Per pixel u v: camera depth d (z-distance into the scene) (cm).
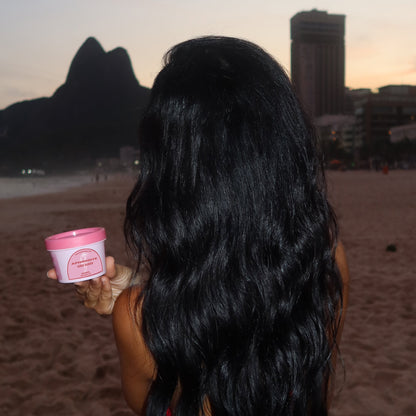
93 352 400
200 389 72
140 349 77
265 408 72
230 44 75
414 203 1800
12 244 986
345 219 1298
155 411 74
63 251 86
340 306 85
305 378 74
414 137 11325
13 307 524
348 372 354
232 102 70
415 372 351
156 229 72
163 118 72
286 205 71
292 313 73
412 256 768
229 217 70
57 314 497
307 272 73
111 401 320
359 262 734
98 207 2114
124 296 77
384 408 304
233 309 70
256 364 71
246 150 70
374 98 13138
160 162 72
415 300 525
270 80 73
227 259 70
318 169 78
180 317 70
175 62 74
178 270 71
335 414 299
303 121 75
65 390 336
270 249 71
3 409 312
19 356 394
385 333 432
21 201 2739
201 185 70
